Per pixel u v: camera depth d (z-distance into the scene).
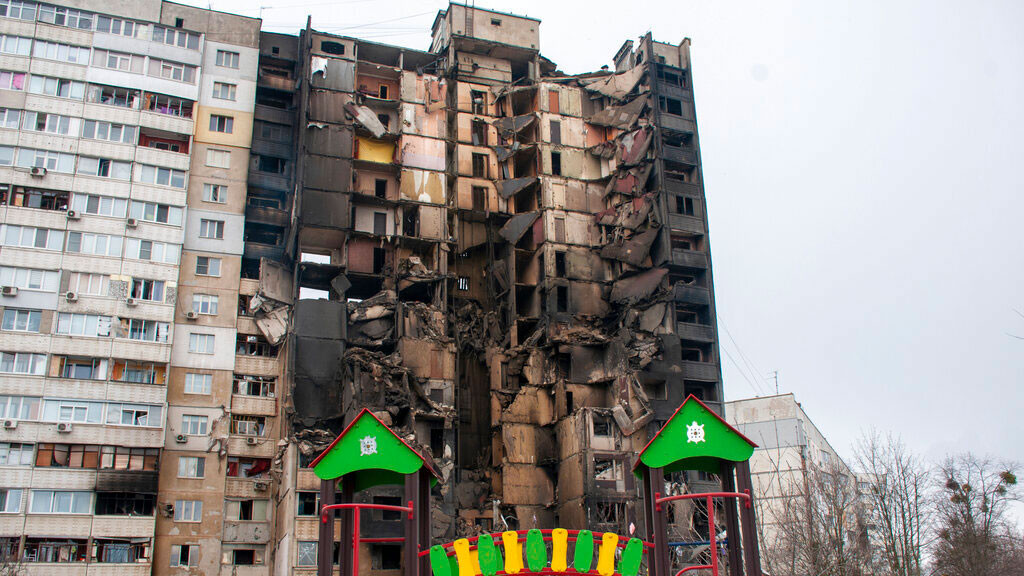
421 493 34.53
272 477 70.00
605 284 83.06
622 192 85.06
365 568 64.00
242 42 81.06
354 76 82.38
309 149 78.00
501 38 90.31
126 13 77.06
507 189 84.25
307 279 78.19
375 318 74.50
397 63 87.25
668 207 84.50
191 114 77.00
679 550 68.06
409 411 69.12
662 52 92.25
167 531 66.56
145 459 66.81
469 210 82.38
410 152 82.00
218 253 74.88
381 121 83.94
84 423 66.12
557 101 88.12
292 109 81.62
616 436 72.88
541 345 78.94
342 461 32.91
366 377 69.25
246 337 74.06
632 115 87.31
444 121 84.19
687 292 82.62
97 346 68.25
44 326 67.50
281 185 78.88
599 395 77.00
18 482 63.38
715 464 34.72
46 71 73.44
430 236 79.81
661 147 85.56
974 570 63.59
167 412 69.12
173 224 73.25
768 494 90.00
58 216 70.19
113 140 73.50
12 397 65.31
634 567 32.50
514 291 80.50
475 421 77.75
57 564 62.34
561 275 82.94
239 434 71.06
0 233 68.56
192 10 80.25
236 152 77.94
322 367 70.88
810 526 57.69
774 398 94.31
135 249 71.56
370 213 79.94
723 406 80.81
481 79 88.75
